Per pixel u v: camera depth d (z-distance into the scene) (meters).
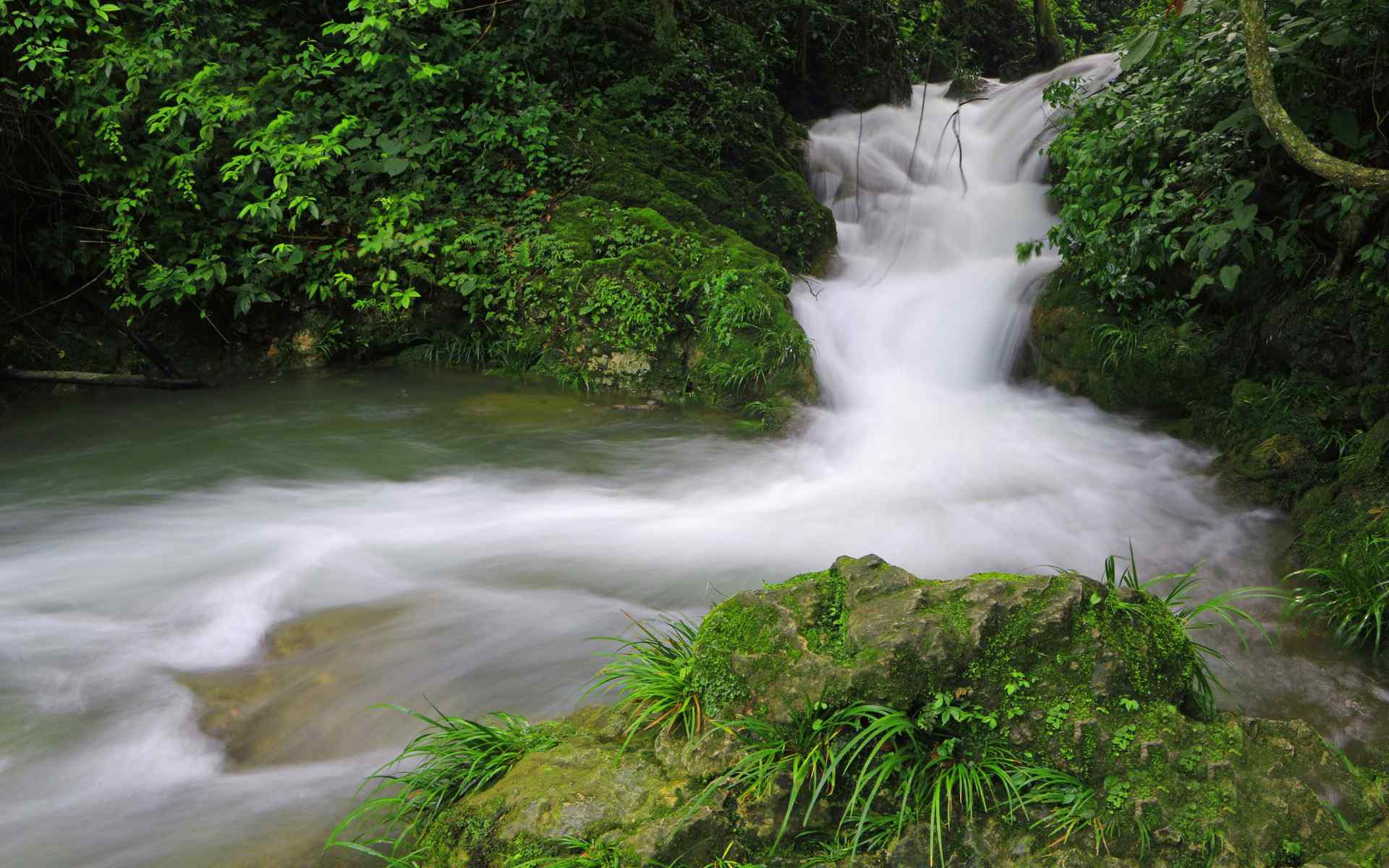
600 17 11.84
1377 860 2.89
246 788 3.65
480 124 10.13
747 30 13.07
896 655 3.06
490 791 3.23
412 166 9.73
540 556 5.73
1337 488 5.51
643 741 3.43
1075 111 8.38
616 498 6.80
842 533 6.14
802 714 3.11
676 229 9.84
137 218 9.21
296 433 8.02
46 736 3.93
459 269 9.75
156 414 8.45
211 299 9.68
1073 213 7.59
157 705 4.16
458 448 7.77
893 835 2.95
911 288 10.44
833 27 14.79
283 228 9.66
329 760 3.84
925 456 7.61
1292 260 6.73
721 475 7.32
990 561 5.70
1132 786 2.96
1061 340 8.55
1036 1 19.23
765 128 12.30
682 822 2.93
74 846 3.31
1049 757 3.03
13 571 5.45
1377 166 6.42
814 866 2.91
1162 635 3.23
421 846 3.18
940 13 17.64
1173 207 6.74
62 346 9.13
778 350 8.80
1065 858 2.81
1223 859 2.83
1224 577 5.34
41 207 9.20
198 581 5.31
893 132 14.37
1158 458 7.22
